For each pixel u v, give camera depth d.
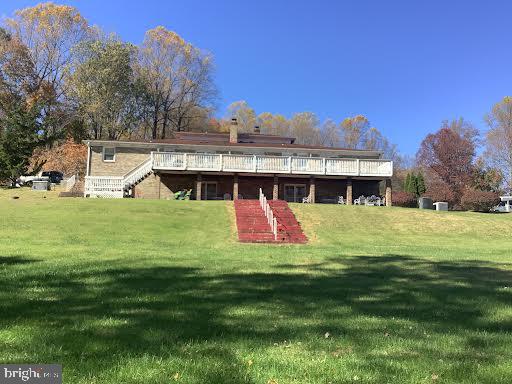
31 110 45.09
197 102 70.12
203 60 69.50
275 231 19.47
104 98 56.25
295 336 5.16
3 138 40.66
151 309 6.37
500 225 24.39
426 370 4.14
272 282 8.92
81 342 4.70
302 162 31.17
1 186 39.62
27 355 4.27
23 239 15.64
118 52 57.78
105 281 8.55
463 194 45.50
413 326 5.75
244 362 4.23
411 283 9.21
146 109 65.62
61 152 50.56
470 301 7.47
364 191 34.88
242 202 25.64
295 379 3.86
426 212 26.56
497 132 60.06
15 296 6.98
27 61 56.59
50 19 58.50
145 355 4.33
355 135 85.94
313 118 86.25
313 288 8.38
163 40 66.38
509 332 5.58
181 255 13.06
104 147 34.66
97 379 3.74
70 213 21.23
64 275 9.05
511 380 3.93
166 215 22.19
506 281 9.63
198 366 4.08
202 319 5.86
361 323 5.86
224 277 9.39
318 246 17.47
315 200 34.00
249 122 83.69
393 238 21.11
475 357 4.55
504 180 58.88
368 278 9.79
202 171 30.11
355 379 3.88
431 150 55.03
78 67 56.44
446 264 12.47
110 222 19.89
